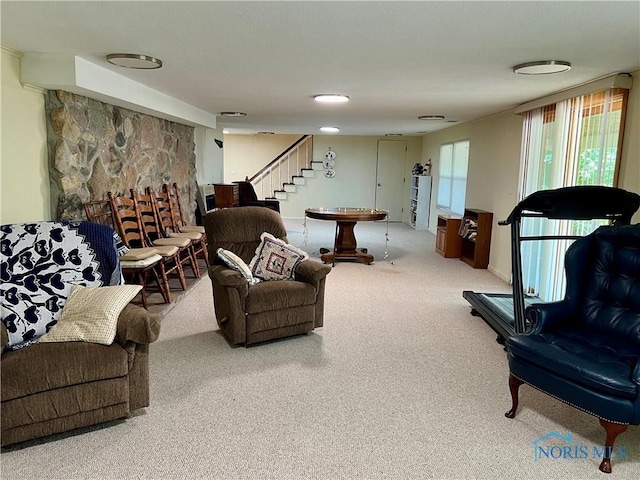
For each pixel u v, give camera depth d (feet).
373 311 13.79
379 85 13.07
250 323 10.67
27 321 7.64
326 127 27.84
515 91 13.73
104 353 7.16
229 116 22.29
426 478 6.43
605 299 8.75
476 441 7.31
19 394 6.60
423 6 6.69
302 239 26.45
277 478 6.37
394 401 8.49
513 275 10.01
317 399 8.52
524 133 16.39
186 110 17.84
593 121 12.32
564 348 7.61
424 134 32.86
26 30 8.25
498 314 11.80
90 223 9.04
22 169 10.29
